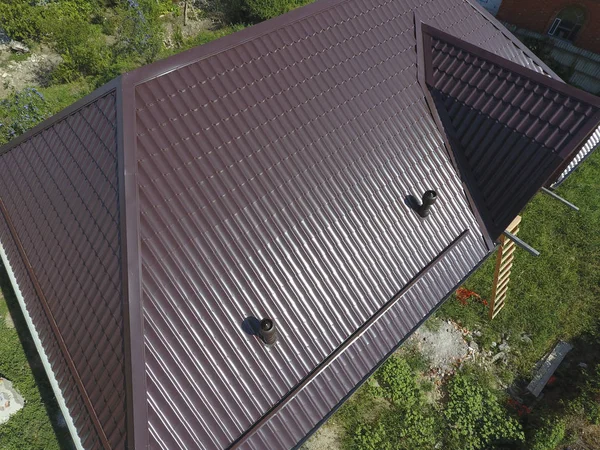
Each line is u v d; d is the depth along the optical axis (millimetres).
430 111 11164
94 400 7094
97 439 6824
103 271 7551
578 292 14695
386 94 10766
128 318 6746
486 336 13477
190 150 8281
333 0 11094
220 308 7602
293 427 7621
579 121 9586
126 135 7684
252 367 7574
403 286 9336
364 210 9438
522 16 24438
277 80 9688
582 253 15805
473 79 11055
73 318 7934
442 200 10344
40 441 10547
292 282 8328
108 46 21172
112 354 7023
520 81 10523
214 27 23672
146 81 8375
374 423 11516
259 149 8914
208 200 8102
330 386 8109
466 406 11758
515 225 11445
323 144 9570
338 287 8711
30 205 9805
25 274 9305
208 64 9109
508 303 14320
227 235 8047
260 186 8648
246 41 9688
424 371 12664
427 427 11398
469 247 10281
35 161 10047
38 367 11703
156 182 7754
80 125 9070
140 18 20109
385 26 11586
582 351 13250
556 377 12633
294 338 8070
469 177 10805
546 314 14008
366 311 8844
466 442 11195
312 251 8672
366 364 8570
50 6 21141
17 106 16516
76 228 8391
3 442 10422
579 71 23172
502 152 10422
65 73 19406
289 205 8773
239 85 9258
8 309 12766
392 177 9992
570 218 16828
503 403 12078
